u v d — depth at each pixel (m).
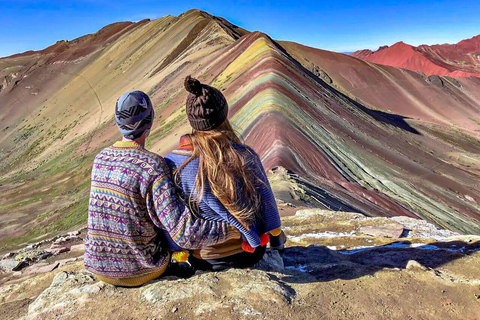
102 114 97.69
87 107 113.81
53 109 126.38
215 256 2.73
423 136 60.56
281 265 3.19
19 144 111.44
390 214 19.42
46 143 100.31
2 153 110.69
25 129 119.75
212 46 93.38
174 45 115.62
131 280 2.65
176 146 42.03
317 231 5.17
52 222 38.50
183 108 55.97
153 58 118.31
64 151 78.38
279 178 16.66
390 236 4.64
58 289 2.92
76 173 56.69
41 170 70.44
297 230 5.25
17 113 136.88
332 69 115.38
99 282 2.81
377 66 119.38
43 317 2.49
